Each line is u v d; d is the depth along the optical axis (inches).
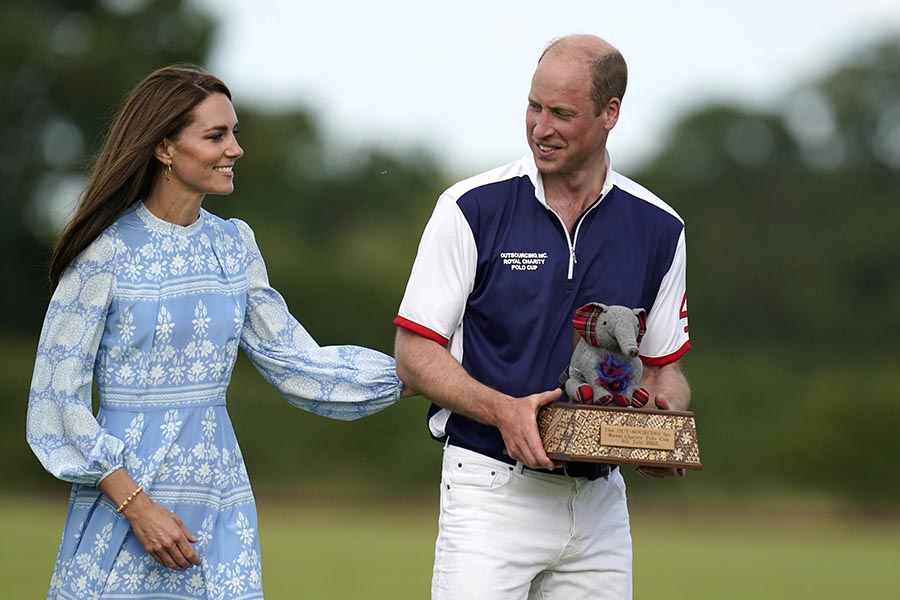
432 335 713.0
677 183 5689.0
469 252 713.6
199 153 700.0
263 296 761.6
